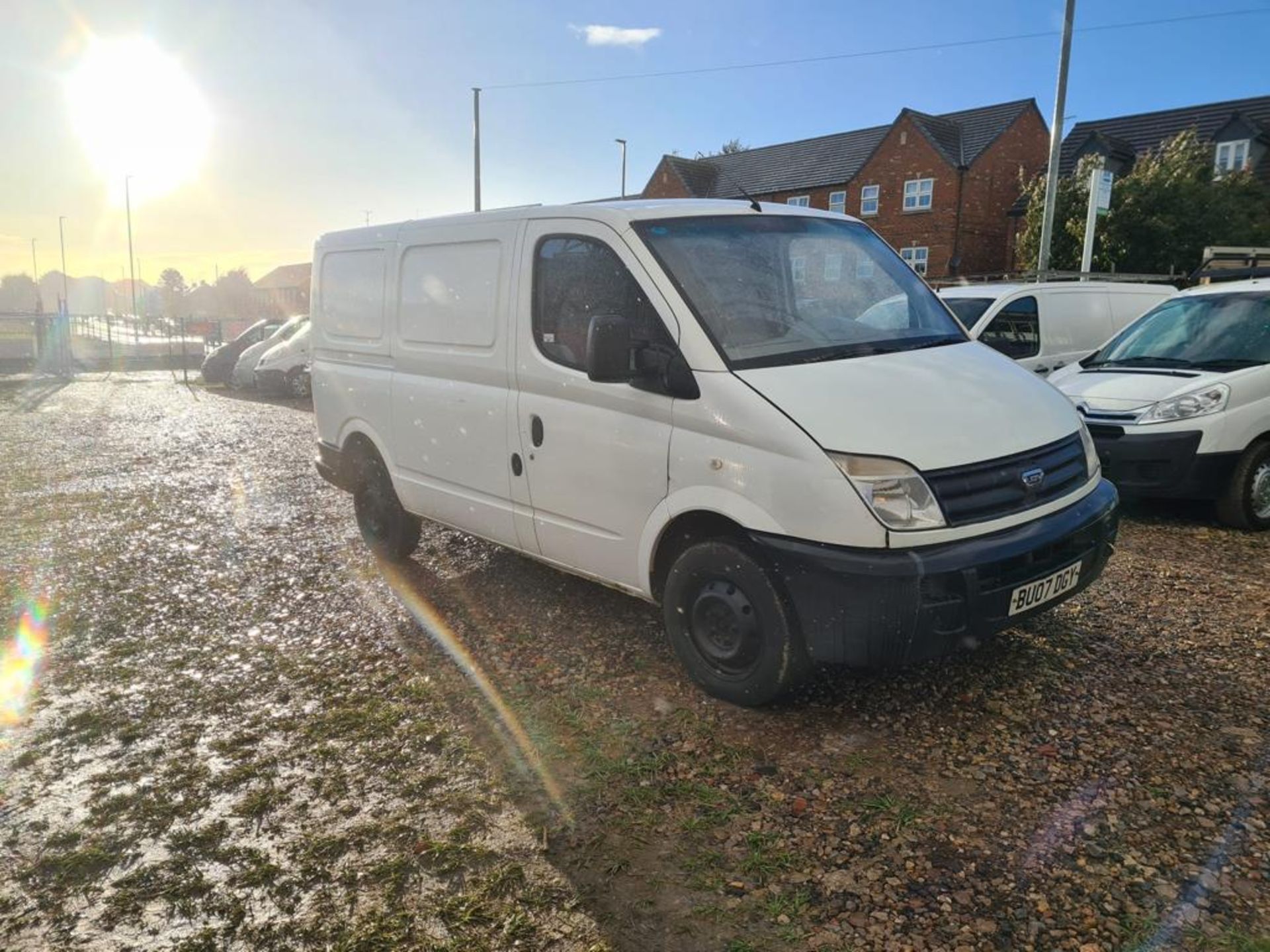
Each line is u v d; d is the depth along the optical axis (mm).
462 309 4789
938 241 32594
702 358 3574
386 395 5445
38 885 2812
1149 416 6168
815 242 4383
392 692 4082
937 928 2443
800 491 3246
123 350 33438
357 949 2473
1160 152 26000
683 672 4102
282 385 17594
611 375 3623
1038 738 3391
